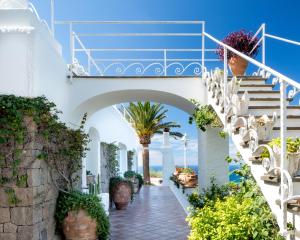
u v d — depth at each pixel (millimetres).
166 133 20844
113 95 7781
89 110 8312
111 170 13055
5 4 5250
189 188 10789
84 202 6047
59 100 6566
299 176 3180
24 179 4879
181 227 8367
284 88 3029
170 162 20547
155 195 15008
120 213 10414
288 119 4609
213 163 7496
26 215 4875
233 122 4500
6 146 4891
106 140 12039
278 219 3135
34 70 5059
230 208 4230
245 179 4797
